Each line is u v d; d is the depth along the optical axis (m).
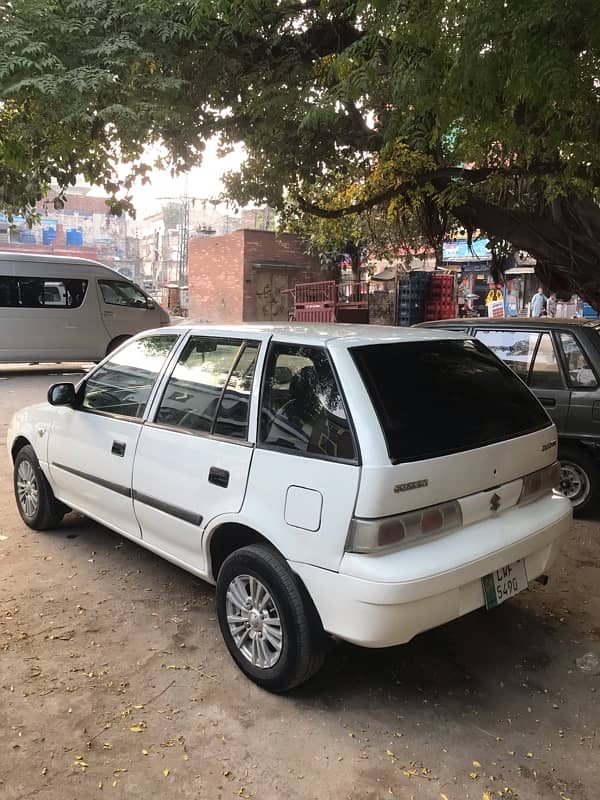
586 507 5.30
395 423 2.80
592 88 3.76
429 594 2.64
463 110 3.94
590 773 2.59
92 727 2.81
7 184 6.28
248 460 3.09
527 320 5.77
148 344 4.10
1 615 3.74
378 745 2.73
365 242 16.12
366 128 6.86
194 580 4.21
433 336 3.42
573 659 3.40
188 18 5.24
